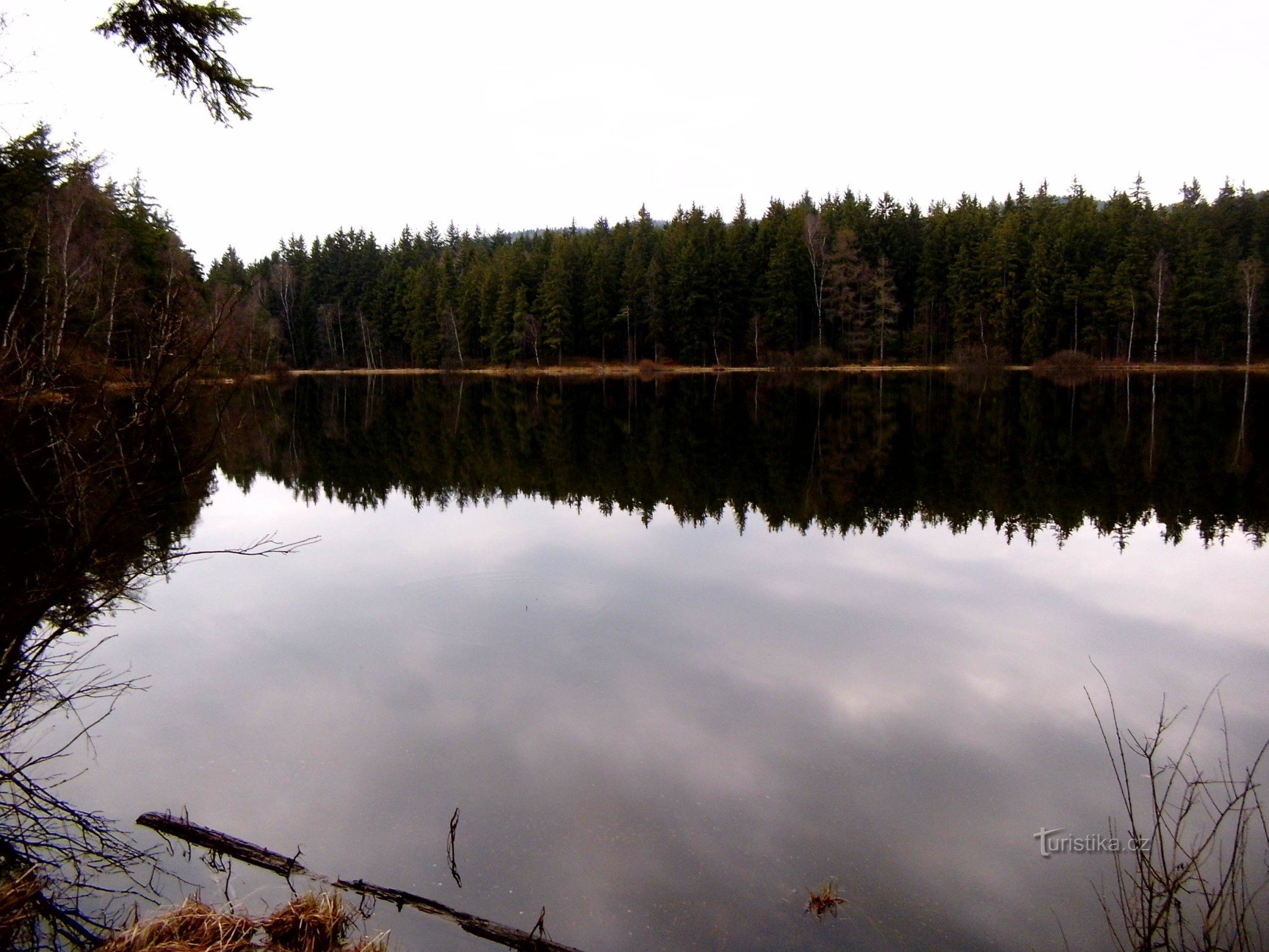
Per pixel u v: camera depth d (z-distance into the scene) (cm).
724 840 393
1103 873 369
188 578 861
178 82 482
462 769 459
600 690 570
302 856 378
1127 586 802
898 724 518
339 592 810
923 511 1157
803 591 798
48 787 436
